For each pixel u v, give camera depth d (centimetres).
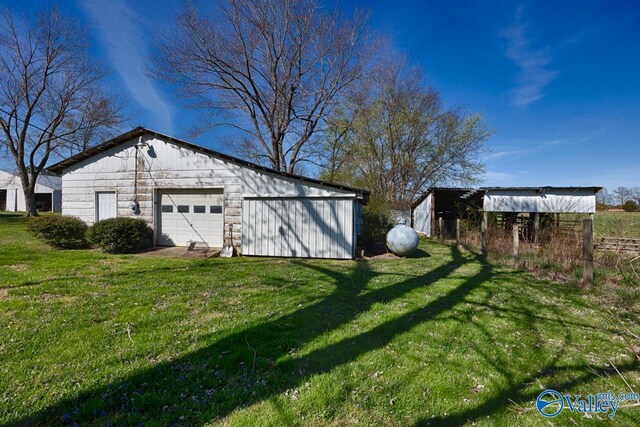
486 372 272
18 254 824
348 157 2186
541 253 827
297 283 583
